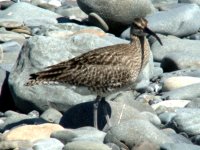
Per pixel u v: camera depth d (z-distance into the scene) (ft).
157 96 64.44
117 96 59.72
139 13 86.33
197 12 86.33
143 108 59.16
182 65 72.33
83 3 87.51
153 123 55.88
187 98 63.05
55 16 90.84
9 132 51.88
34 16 89.66
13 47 75.77
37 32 84.17
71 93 59.57
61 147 49.42
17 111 63.00
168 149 49.01
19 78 61.21
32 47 61.98
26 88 60.59
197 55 74.18
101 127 55.21
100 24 86.74
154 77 70.33
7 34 81.82
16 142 49.65
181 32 84.48
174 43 77.30
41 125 52.65
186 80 65.87
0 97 63.36
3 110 63.46
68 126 55.52
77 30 83.76
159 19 84.17
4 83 63.46
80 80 54.80
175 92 63.62
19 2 92.63
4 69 65.26
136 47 55.93
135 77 55.98
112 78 54.85
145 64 56.65
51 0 98.53
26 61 61.72
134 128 50.57
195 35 85.25
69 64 55.06
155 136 50.29
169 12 85.66
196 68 72.33
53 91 59.93
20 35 82.33
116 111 55.31
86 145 47.98
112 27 87.30
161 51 76.54
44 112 58.75
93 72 54.70
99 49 55.62
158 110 59.47
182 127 54.24
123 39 80.64
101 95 55.16
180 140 52.01
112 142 50.39
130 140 50.19
